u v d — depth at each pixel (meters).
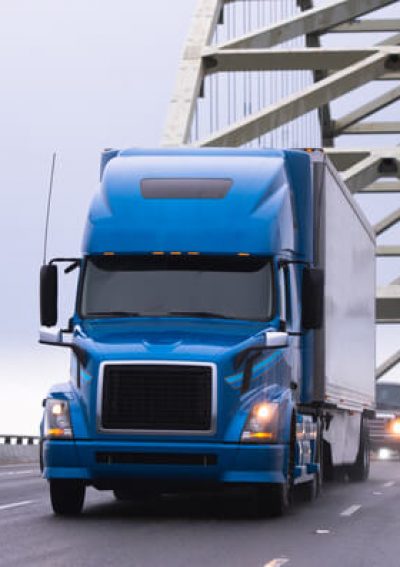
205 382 16.14
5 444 40.88
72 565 11.80
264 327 16.67
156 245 17.03
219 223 17.09
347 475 28.28
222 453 16.06
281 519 16.88
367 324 27.88
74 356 16.69
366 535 14.89
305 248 18.97
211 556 12.60
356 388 25.47
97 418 16.20
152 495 20.72
